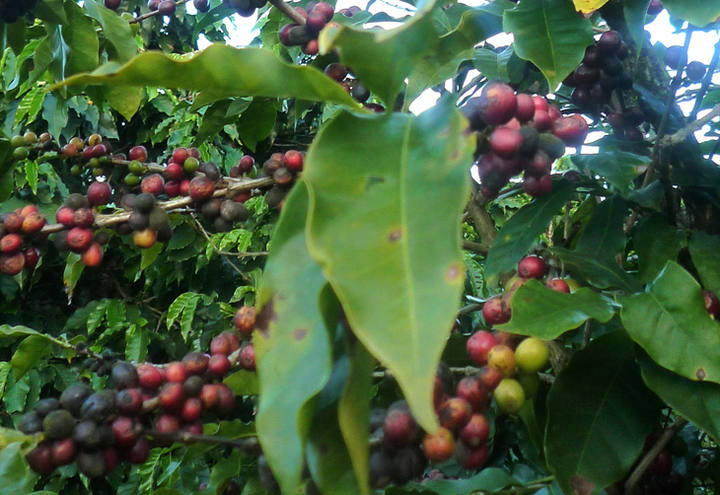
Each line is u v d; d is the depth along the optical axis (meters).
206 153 1.42
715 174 0.51
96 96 0.70
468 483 0.45
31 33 0.86
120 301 1.38
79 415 0.38
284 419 0.27
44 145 0.63
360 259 0.26
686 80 0.59
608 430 0.41
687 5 0.42
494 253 0.50
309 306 0.28
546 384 0.49
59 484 1.28
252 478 0.54
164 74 0.32
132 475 1.24
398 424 0.33
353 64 0.31
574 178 0.54
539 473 0.54
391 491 0.42
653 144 0.54
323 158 0.28
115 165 0.61
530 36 0.44
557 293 0.41
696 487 0.66
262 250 1.40
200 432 0.42
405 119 0.30
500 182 0.36
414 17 0.29
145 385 0.42
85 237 0.50
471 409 0.37
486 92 0.36
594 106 0.53
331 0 0.69
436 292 0.25
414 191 0.27
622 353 0.42
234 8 0.56
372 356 0.28
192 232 1.11
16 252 0.50
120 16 0.68
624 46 0.51
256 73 0.32
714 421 0.39
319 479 0.31
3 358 1.47
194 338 1.43
